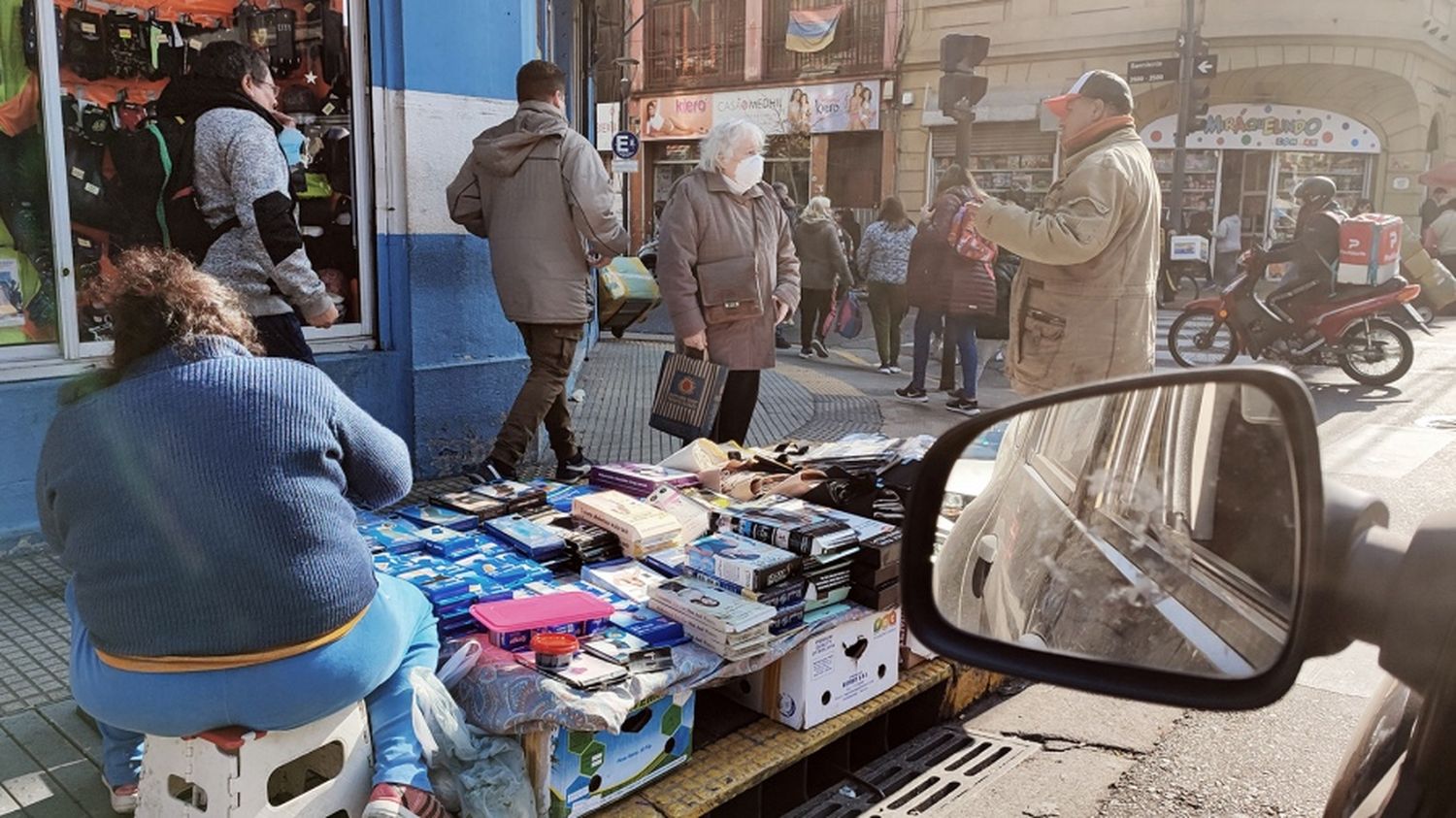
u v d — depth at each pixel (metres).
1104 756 3.28
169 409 2.08
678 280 4.92
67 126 4.61
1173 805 2.99
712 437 5.23
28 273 4.56
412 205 5.52
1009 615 1.54
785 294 5.23
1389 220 9.24
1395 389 9.23
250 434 2.11
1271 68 20.72
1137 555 1.31
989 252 7.99
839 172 24.58
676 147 27.14
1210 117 21.72
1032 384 3.99
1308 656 0.98
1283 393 0.99
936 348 12.11
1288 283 9.48
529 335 5.22
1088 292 3.80
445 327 5.71
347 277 5.52
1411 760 0.99
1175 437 1.30
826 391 9.30
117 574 2.07
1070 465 1.62
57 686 3.29
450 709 2.45
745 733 3.00
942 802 3.01
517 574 3.04
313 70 5.33
